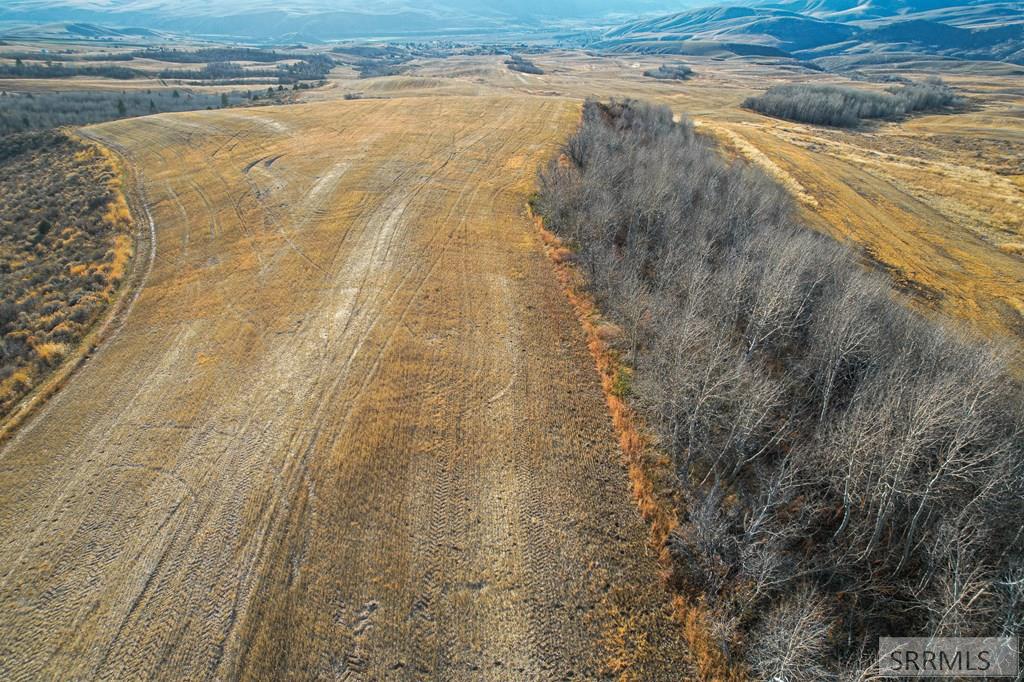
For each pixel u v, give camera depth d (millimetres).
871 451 18406
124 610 17672
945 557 16828
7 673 16203
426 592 18266
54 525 20281
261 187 49844
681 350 23750
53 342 30344
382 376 27391
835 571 18422
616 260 34906
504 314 32375
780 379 25812
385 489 21609
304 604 17797
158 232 43219
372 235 41031
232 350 29328
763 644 16406
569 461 23109
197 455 23062
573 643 17125
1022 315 38719
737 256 33031
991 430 19281
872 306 27156
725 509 20703
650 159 46531
